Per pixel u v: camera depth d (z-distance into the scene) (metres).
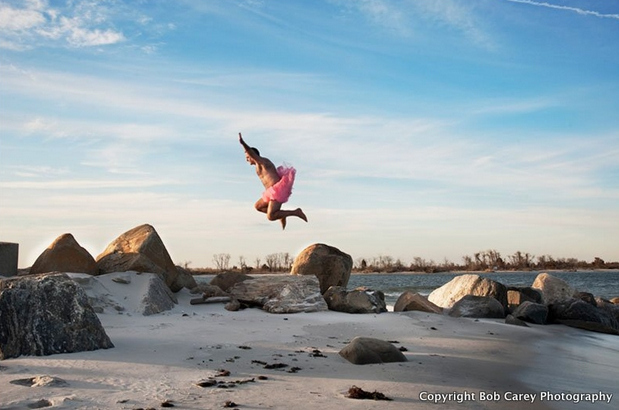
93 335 10.62
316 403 7.44
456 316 19.59
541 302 23.64
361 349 10.52
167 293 17.17
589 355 13.68
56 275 10.95
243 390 7.98
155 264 18.28
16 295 10.25
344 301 18.56
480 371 10.44
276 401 7.46
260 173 12.49
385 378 9.19
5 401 7.06
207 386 8.10
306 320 16.02
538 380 10.06
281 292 18.42
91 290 15.55
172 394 7.62
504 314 20.39
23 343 9.95
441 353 12.21
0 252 17.75
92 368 9.03
